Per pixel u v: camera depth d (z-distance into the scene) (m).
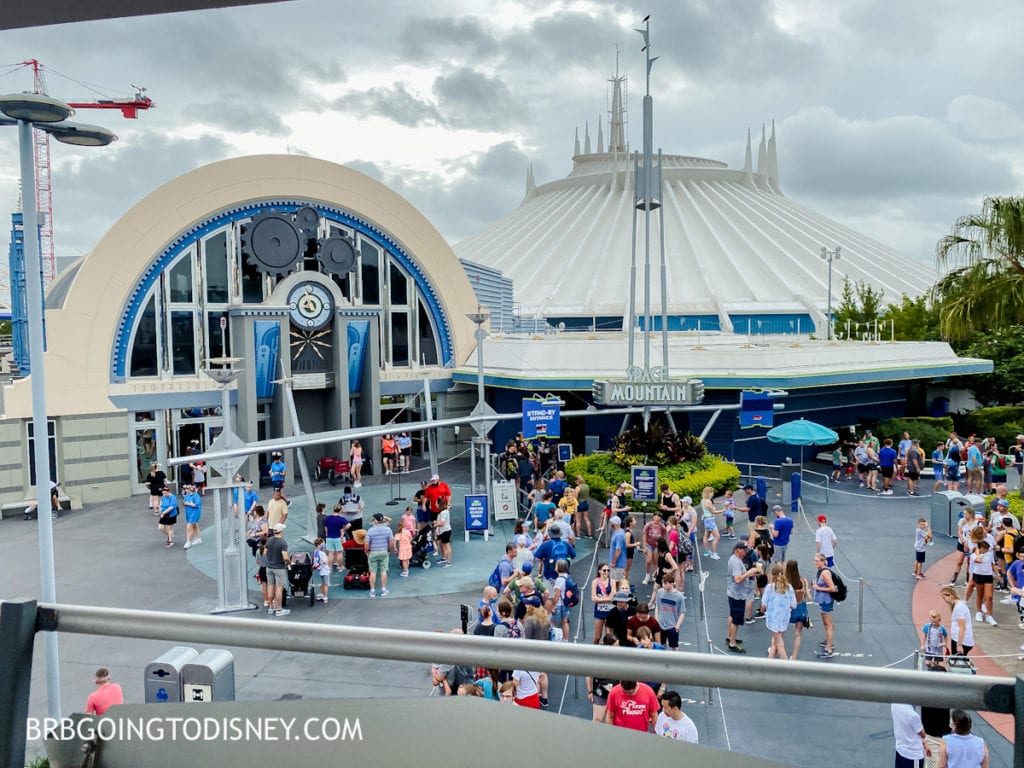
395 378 38.34
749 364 34.84
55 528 27.41
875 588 19.98
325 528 21.52
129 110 70.94
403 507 29.84
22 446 29.89
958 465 30.09
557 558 18.94
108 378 31.64
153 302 32.72
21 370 30.25
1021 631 16.97
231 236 34.06
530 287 84.69
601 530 22.80
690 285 79.94
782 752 12.02
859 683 2.15
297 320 34.19
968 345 50.34
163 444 33.09
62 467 30.84
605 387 28.17
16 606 2.57
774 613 15.27
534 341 37.69
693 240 86.06
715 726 12.83
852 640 16.64
